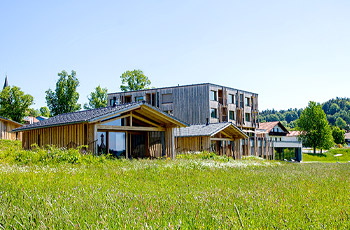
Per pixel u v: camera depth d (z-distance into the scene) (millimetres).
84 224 3648
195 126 30359
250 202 5254
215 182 8797
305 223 4086
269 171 13906
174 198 5488
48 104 55562
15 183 7211
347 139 127812
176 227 3523
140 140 23297
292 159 57688
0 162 13414
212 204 4988
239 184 8336
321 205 5379
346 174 13469
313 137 67312
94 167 12883
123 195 5449
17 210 3990
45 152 14672
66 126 20062
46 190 6086
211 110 44188
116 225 3648
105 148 20391
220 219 3885
